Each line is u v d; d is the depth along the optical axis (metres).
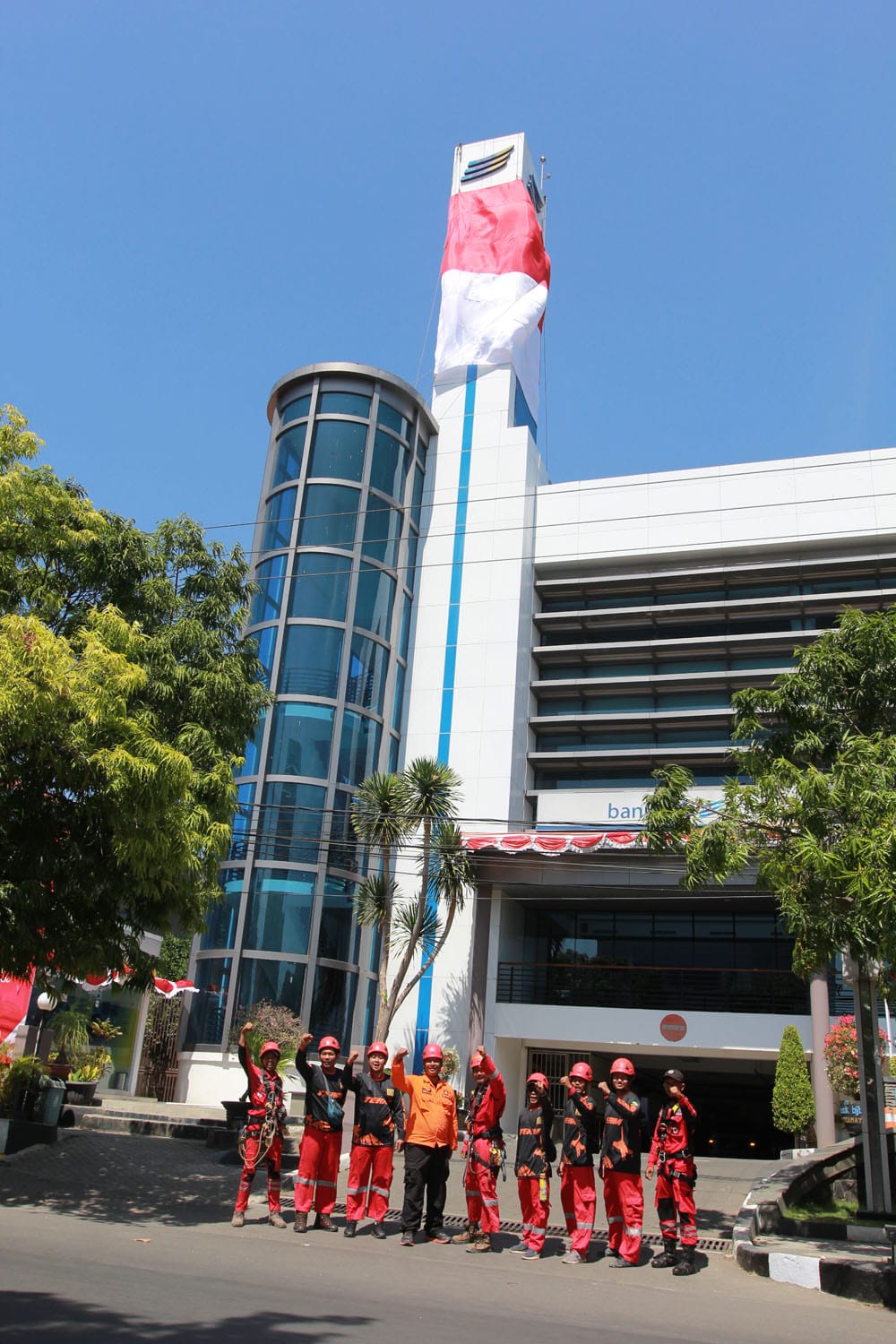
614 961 33.19
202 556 15.12
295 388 37.12
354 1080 11.42
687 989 31.69
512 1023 29.69
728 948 32.47
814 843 11.44
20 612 12.70
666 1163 10.58
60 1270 7.51
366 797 26.31
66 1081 21.83
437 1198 11.16
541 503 39.88
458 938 31.98
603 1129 11.02
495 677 36.03
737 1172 20.16
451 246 42.62
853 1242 12.02
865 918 11.04
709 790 34.09
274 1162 11.56
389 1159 11.21
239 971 28.83
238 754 14.25
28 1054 18.53
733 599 38.72
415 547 38.16
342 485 34.94
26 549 12.97
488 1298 8.03
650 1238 12.48
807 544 37.28
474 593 37.25
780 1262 10.24
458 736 35.59
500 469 38.69
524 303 40.91
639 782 37.09
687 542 38.09
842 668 13.56
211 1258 8.84
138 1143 17.52
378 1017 25.03
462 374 40.56
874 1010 13.96
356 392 36.44
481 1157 10.84
